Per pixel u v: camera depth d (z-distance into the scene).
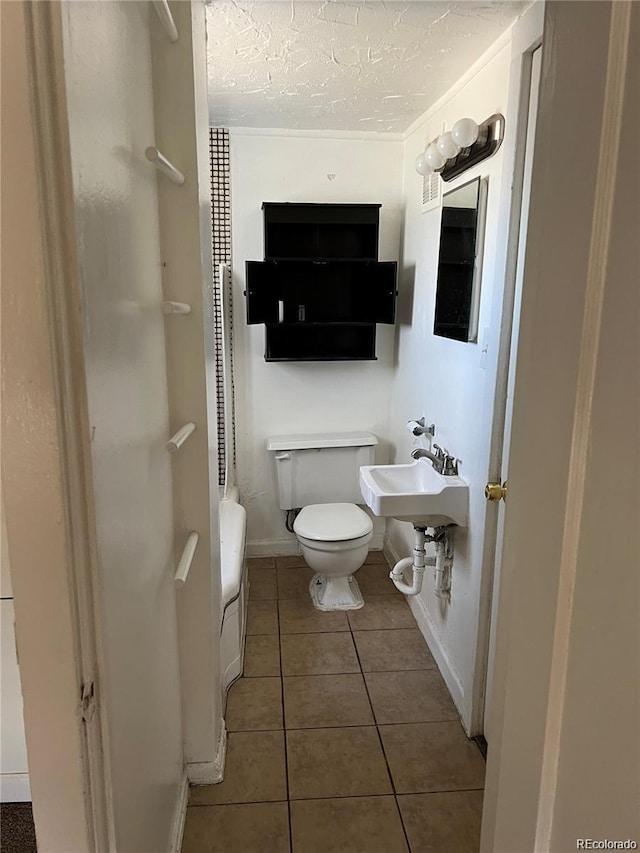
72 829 0.82
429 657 2.51
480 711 2.03
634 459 0.50
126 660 0.99
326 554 2.75
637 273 0.49
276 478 3.22
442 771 1.91
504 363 1.79
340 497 3.21
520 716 0.74
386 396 3.28
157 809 1.33
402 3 1.56
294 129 2.89
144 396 1.16
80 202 0.73
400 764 1.93
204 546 1.63
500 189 1.79
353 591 2.97
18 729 1.55
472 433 2.05
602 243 0.54
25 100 0.61
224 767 1.90
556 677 0.65
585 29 0.55
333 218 2.90
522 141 1.66
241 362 3.14
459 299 2.12
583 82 0.56
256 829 1.69
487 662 1.99
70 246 0.68
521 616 0.73
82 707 0.78
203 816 1.73
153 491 1.25
